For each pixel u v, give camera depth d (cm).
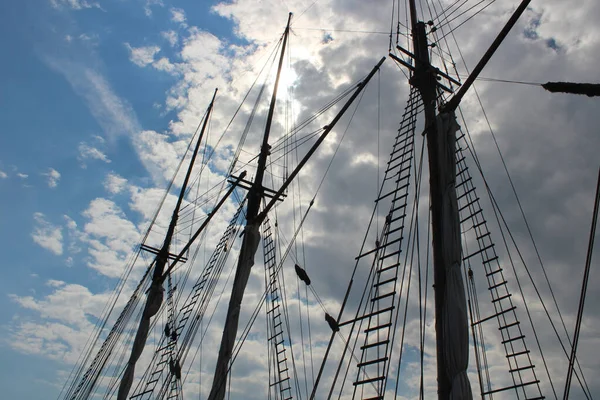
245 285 1992
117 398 2623
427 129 1327
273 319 2005
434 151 1278
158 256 3077
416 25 1634
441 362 975
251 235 2106
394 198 1380
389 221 1334
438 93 1469
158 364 2548
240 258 2059
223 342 1850
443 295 1057
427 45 1596
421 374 1105
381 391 1087
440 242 1135
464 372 927
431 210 1196
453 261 1059
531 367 1106
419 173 1344
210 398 1734
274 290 2039
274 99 2612
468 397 898
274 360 1942
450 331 966
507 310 1175
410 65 1534
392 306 1188
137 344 2786
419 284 1216
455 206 1138
